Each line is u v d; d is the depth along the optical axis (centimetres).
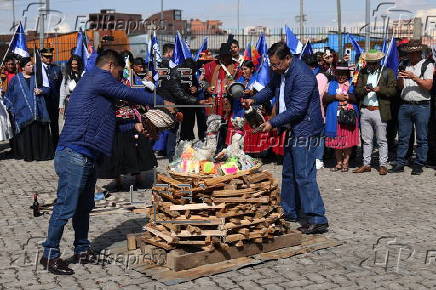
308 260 504
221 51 853
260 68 846
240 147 549
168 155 940
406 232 595
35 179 896
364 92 907
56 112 1105
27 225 620
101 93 466
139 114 701
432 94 965
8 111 1089
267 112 846
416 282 452
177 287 441
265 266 489
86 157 466
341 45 1694
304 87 554
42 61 1091
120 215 659
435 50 959
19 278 463
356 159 1093
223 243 486
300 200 626
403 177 910
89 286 445
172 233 485
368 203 731
